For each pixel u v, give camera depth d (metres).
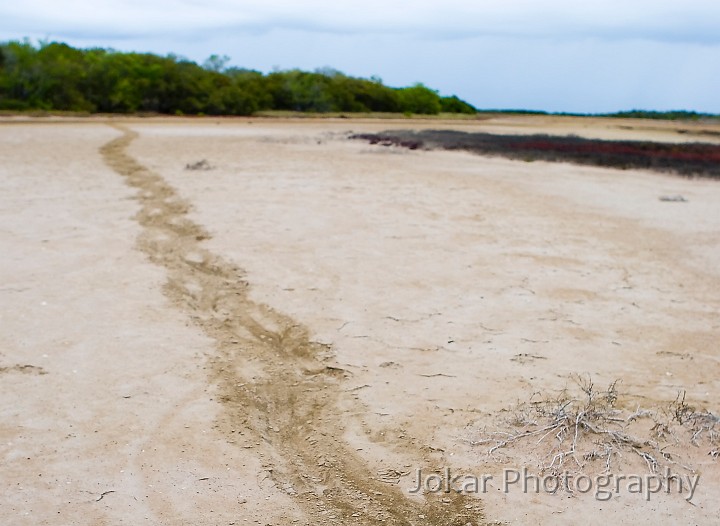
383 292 6.50
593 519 3.49
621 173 15.77
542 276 7.18
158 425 4.13
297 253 7.66
